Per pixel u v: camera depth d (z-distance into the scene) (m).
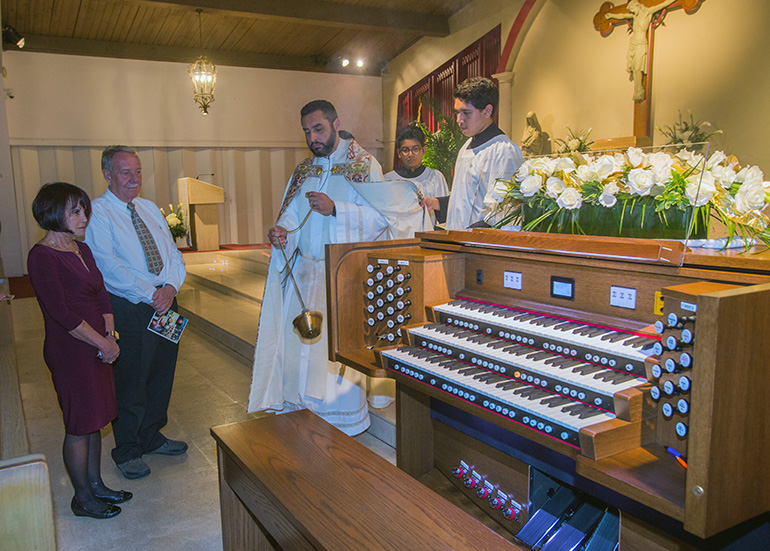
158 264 3.10
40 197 2.47
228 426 2.29
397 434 2.46
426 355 2.02
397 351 2.11
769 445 1.27
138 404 3.14
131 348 3.05
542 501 2.06
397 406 2.44
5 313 4.62
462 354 1.91
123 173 2.98
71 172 10.60
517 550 1.46
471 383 1.74
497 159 2.71
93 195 10.76
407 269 2.26
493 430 2.15
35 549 1.34
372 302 2.42
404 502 1.70
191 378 4.84
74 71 10.33
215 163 11.45
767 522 1.48
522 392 1.63
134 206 3.10
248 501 2.02
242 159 11.64
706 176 1.57
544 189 1.94
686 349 1.27
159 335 3.16
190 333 6.41
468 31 9.70
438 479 2.51
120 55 10.69
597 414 1.47
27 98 10.10
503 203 2.17
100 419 2.64
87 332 2.51
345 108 12.09
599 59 7.27
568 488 2.09
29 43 10.09
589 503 2.05
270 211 11.91
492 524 2.21
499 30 8.99
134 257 3.01
